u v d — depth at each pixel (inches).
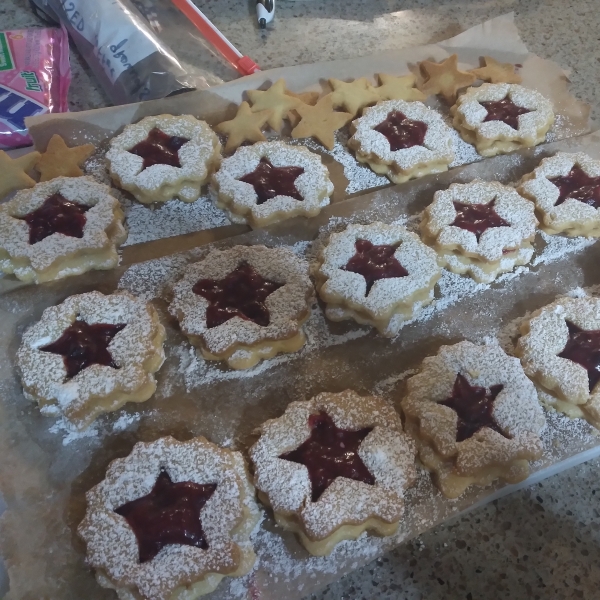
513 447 10.1
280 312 11.5
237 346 11.1
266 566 9.3
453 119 15.1
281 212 12.9
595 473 10.6
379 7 18.1
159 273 12.2
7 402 10.7
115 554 9.0
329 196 13.7
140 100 14.8
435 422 10.3
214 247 12.6
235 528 9.3
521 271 12.9
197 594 9.0
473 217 13.1
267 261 12.1
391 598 9.3
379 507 9.4
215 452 9.9
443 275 12.8
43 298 11.8
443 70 15.6
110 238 12.4
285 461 9.9
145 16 16.5
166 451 9.9
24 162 13.2
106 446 10.4
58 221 12.3
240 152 13.7
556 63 16.9
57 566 9.2
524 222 12.9
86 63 15.8
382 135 14.2
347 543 9.5
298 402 10.6
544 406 11.2
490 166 14.3
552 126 15.2
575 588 9.5
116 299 11.4
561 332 11.6
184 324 11.3
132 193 13.2
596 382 11.1
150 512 9.4
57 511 9.7
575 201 13.3
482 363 11.1
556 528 10.0
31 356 10.8
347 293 11.7
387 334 11.8
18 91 14.2
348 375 11.4
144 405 10.9
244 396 11.0
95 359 10.9
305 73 15.4
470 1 18.5
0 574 9.1
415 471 9.9
